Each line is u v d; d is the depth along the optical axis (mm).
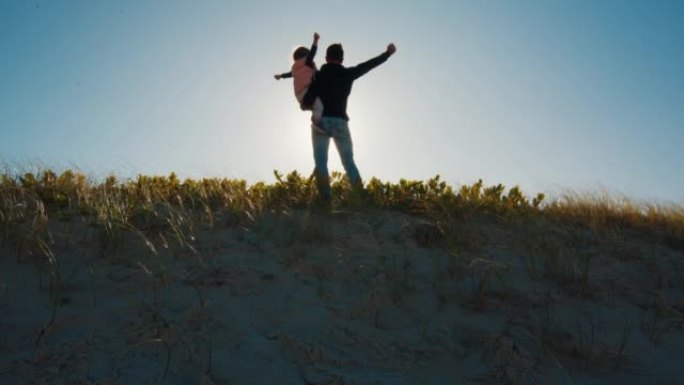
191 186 6184
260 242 4727
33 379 2928
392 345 3594
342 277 4312
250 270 4258
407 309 3994
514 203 6492
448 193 6223
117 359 3150
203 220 5105
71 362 3082
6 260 4086
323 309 3887
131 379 3014
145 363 3150
